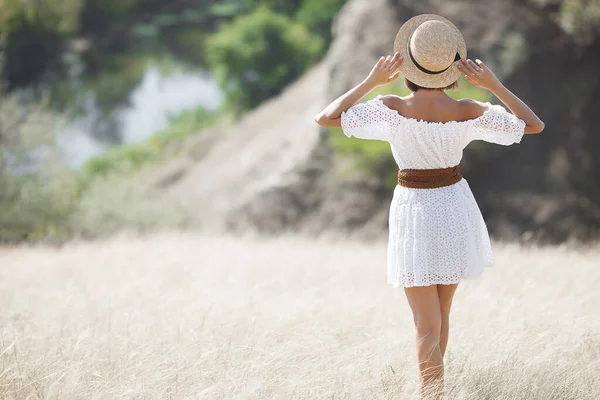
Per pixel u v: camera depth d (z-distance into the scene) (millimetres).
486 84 5023
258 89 50438
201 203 32969
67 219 21406
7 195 20250
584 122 26328
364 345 5500
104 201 24828
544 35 26156
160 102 60938
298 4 61625
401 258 4918
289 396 4512
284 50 50219
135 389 4566
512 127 4934
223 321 6277
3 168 20281
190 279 9305
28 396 4500
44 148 21000
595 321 6262
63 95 61125
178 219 26812
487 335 5867
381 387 4758
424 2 27531
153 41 69125
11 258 12625
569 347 5621
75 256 12312
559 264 9469
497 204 25750
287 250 12609
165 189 41438
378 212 26500
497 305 6711
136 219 25109
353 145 25969
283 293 7887
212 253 12344
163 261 11023
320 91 33406
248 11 65312
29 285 9203
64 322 6422
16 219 20203
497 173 26188
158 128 56688
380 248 13883
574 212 25547
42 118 20875
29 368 4973
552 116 26156
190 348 5512
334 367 5035
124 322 6293
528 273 8523
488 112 4953
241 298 7535
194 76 65812
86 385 4703
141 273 9852
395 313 6840
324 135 28328
